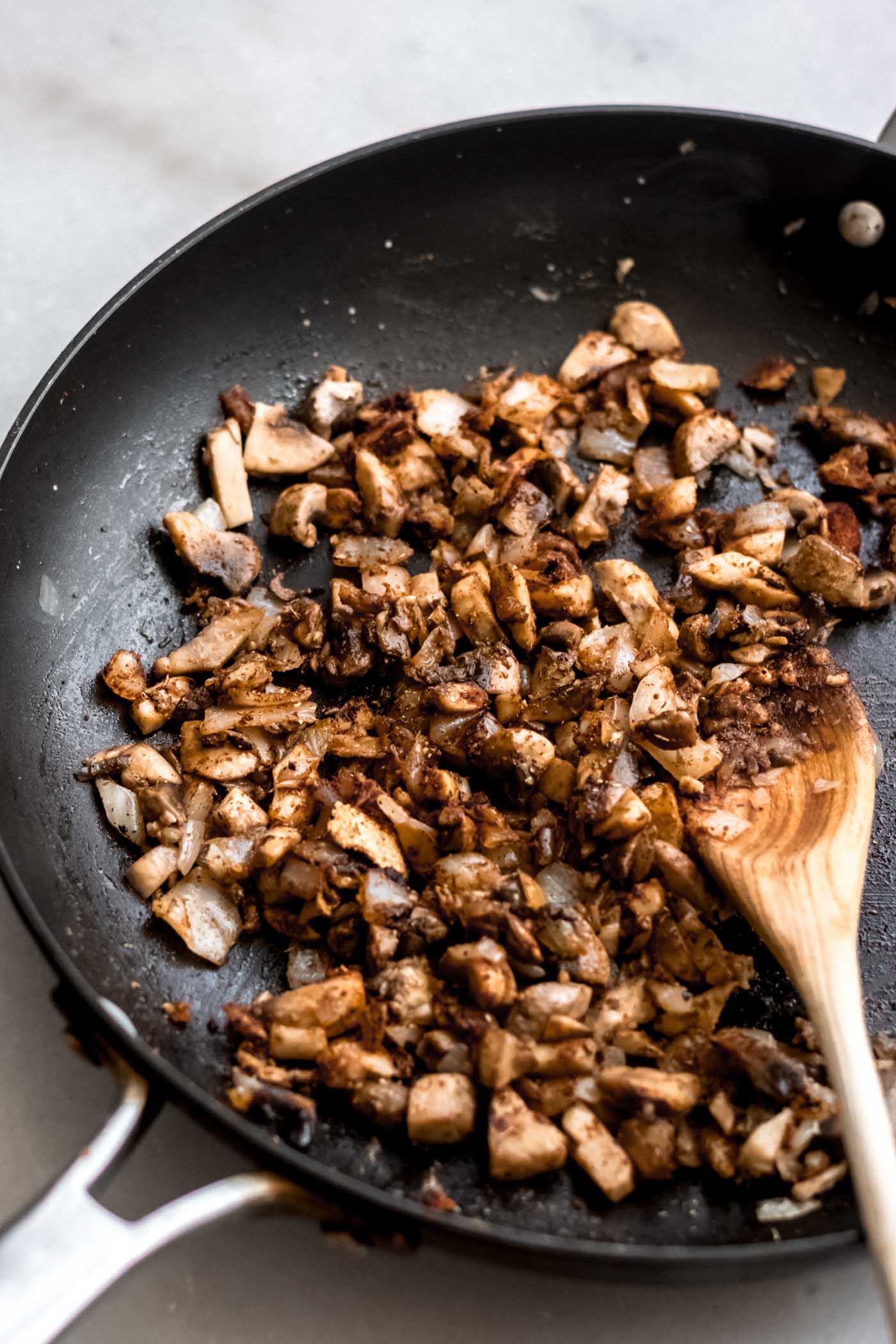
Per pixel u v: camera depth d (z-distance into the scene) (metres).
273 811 0.61
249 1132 0.53
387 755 0.63
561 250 0.73
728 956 0.59
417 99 0.79
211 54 0.79
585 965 0.59
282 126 0.78
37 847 0.60
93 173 0.76
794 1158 0.57
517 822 0.62
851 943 0.58
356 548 0.67
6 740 0.61
